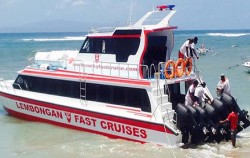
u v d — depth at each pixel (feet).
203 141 44.93
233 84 101.09
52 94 55.42
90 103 50.75
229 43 343.46
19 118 60.34
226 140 46.70
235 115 44.42
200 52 207.62
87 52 53.57
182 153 42.27
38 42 371.76
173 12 49.65
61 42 364.79
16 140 50.06
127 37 48.57
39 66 59.21
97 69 51.60
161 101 44.57
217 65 151.74
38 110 55.93
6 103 61.36
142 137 44.78
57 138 50.11
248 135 50.62
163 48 50.47
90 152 44.52
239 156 41.57
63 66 56.08
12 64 147.13
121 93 47.67
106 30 52.19
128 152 43.57
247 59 174.91
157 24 49.88
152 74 49.21
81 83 51.57
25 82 59.41
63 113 52.39
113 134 47.57
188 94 46.19
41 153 44.98
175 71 47.21
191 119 42.29
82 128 50.83
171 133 42.27
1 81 67.92
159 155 42.14
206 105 45.44
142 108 45.60
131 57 48.24
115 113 46.68
